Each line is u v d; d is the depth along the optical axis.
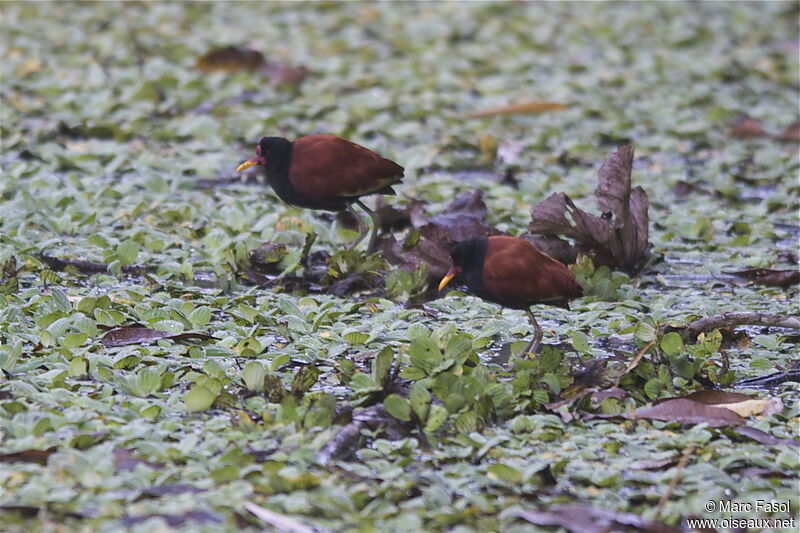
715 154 16.89
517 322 10.38
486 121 17.98
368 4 25.67
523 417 8.16
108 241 12.12
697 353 9.50
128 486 7.09
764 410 8.59
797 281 11.84
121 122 17.08
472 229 12.46
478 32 23.42
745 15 25.55
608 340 10.11
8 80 18.73
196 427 8.05
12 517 6.75
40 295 10.33
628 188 11.87
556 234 11.74
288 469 7.30
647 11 25.84
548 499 7.17
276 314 10.37
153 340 9.54
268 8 25.16
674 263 12.59
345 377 8.93
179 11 24.30
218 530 6.64
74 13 23.69
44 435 7.70
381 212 12.80
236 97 18.59
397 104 18.39
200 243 12.51
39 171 14.48
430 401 8.38
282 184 11.75
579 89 19.92
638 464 7.70
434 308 10.82
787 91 20.45
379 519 6.86
